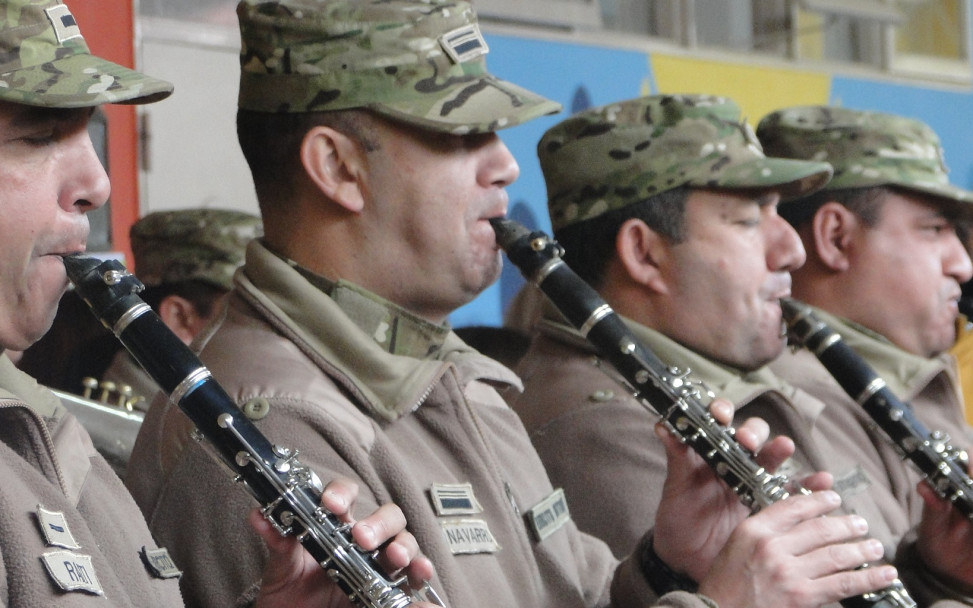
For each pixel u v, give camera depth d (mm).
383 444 3025
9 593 2252
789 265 4156
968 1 10109
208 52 5957
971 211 5047
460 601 2959
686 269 4098
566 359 4199
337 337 3107
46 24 2447
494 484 3238
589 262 4242
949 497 3982
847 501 4527
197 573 2881
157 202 5754
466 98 3199
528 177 7090
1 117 2346
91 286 2521
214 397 2555
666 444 3404
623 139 4184
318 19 3217
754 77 8609
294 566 2617
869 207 5012
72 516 2441
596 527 3889
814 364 4895
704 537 3424
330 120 3205
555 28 7402
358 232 3215
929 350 5078
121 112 5641
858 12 9227
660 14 8094
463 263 3230
